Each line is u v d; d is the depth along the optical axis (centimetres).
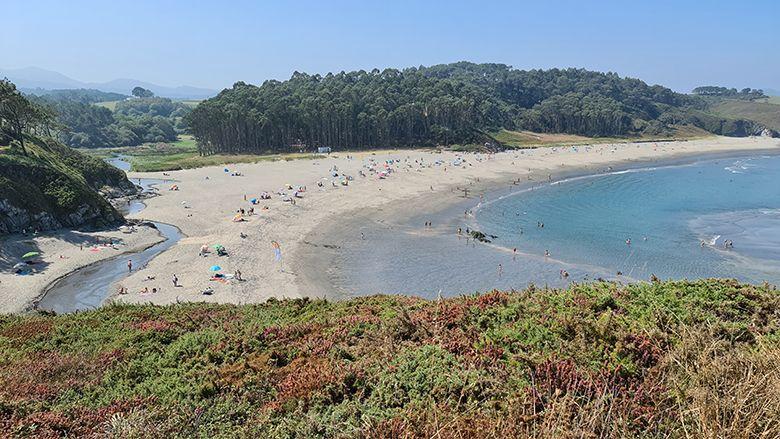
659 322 1188
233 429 1008
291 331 1565
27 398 1191
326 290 4509
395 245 5906
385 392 1055
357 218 7094
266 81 19812
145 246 5753
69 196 6334
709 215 7550
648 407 852
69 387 1280
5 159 6369
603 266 5259
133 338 1675
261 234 6144
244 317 1945
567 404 852
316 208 7538
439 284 4744
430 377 1072
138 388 1261
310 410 1027
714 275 4953
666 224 6988
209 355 1428
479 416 896
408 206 7962
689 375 897
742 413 709
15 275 4659
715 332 1142
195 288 4434
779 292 1444
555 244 6031
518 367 1057
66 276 4778
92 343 1689
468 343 1215
